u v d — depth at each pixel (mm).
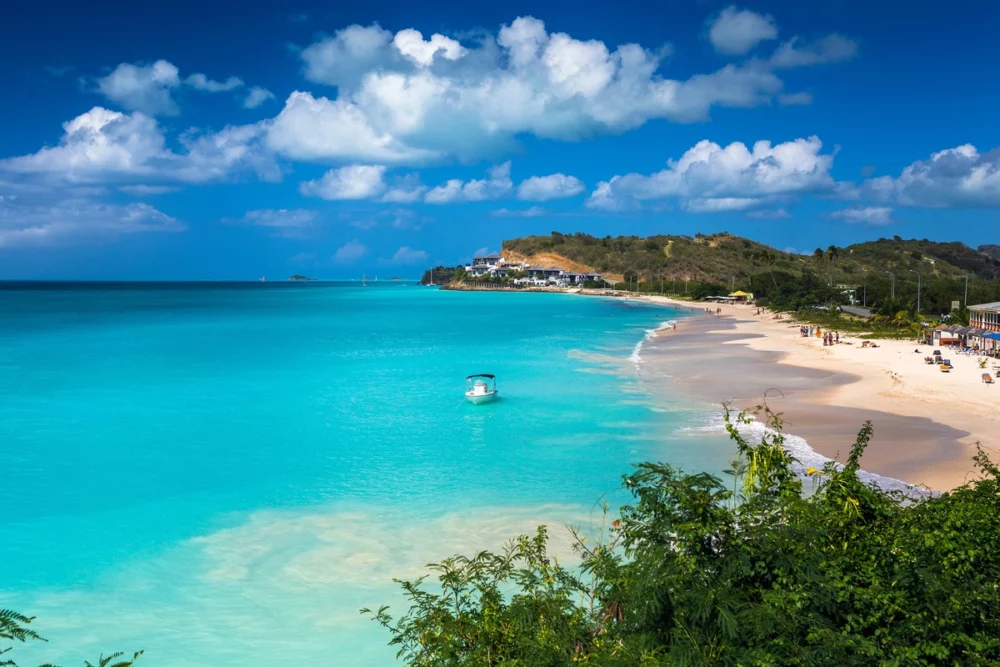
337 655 14641
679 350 68812
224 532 21297
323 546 20141
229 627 15797
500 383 47969
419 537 20688
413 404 41312
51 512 23109
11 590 17688
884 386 43875
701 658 6008
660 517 7035
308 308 163375
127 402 42375
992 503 8273
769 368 53906
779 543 6762
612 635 6949
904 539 7109
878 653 5863
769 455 8547
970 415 34531
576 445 30656
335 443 31875
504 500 23688
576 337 86250
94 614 16469
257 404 41625
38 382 50062
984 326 66750
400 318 126688
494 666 7191
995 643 5832
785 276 168125
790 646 5945
